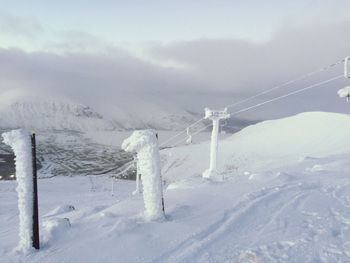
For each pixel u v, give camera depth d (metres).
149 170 11.32
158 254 8.95
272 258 7.97
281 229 9.80
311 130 132.25
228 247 8.94
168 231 10.32
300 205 11.94
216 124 25.83
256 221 10.75
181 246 9.30
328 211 11.05
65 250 9.57
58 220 11.00
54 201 40.66
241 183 16.72
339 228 9.46
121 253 9.13
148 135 11.24
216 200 13.47
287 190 14.34
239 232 9.95
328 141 105.81
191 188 16.31
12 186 74.81
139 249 9.27
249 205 12.24
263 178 17.66
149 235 10.09
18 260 9.33
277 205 12.18
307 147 113.69
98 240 9.92
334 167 22.23
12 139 9.92
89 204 33.28
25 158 9.90
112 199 41.75
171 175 137.00
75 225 11.26
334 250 8.09
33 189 9.97
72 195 53.97
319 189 14.30
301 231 9.48
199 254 8.68
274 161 65.50
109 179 109.19
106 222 11.32
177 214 11.88
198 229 10.32
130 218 11.38
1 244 11.04
